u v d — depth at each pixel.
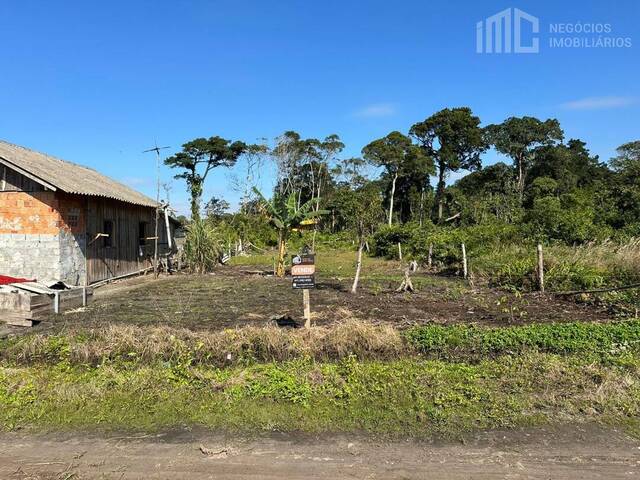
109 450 4.24
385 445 4.29
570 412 4.89
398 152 51.91
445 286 13.93
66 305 10.50
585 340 6.96
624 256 12.70
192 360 6.40
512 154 56.25
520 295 11.42
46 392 5.39
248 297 12.19
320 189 57.25
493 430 4.55
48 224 13.71
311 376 5.70
